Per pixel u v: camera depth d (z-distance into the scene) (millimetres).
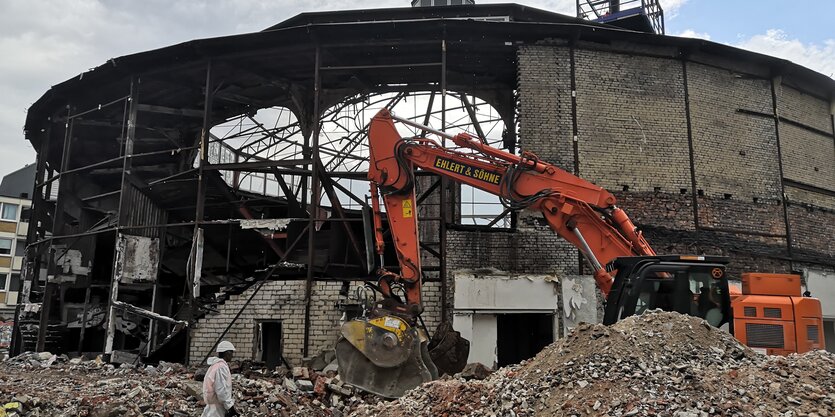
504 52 15555
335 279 13750
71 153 20703
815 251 16734
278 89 18141
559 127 14742
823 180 17703
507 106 17703
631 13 21531
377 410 7746
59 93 17828
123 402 7934
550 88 14906
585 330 7270
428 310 13695
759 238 15672
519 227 14250
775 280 9547
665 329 7172
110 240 19484
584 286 13422
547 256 13992
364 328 9508
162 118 19266
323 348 13398
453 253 13922
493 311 13125
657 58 15688
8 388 8305
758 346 8961
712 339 7160
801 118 17625
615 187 14664
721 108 16078
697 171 15328
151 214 17281
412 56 15898
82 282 17750
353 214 17500
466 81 17719
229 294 14445
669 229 14742
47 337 17359
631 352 6613
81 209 19484
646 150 15039
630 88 15297
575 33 14883
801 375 6062
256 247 19594
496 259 13984
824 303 16297
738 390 5824
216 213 19625
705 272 8797
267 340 14422
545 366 6922
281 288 13914
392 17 19000
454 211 16312
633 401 5746
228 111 19516
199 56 15562
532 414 6156
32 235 19250
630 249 9609
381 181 10820
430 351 10555
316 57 14633
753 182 16031
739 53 16062
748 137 16266
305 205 18297
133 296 17562
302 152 17781
